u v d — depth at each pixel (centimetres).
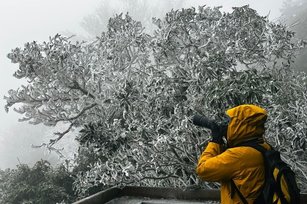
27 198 1237
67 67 994
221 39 1020
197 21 1041
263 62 1032
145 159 746
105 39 1067
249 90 682
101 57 1077
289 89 922
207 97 721
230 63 836
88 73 1032
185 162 741
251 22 1012
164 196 486
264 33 1005
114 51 1069
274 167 219
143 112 825
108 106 1081
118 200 482
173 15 997
